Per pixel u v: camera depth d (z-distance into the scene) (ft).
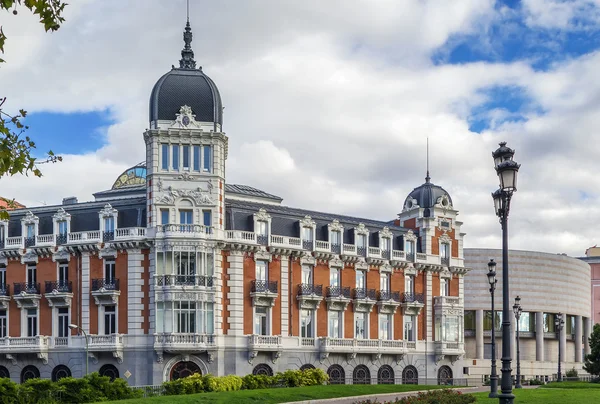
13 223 281.33
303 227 286.46
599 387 242.58
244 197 314.35
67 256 268.00
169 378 253.65
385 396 211.82
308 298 279.69
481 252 415.85
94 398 185.06
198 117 263.70
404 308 310.24
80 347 260.21
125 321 258.37
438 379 315.17
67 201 311.47
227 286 263.08
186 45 278.87
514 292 419.95
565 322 444.96
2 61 59.93
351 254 295.69
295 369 275.39
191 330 255.09
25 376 268.62
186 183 260.62
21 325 270.67
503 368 111.55
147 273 259.19
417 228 325.21
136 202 268.41
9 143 64.90
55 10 61.87
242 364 262.26
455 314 323.37
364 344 293.23
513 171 113.29
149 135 261.24
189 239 255.50
